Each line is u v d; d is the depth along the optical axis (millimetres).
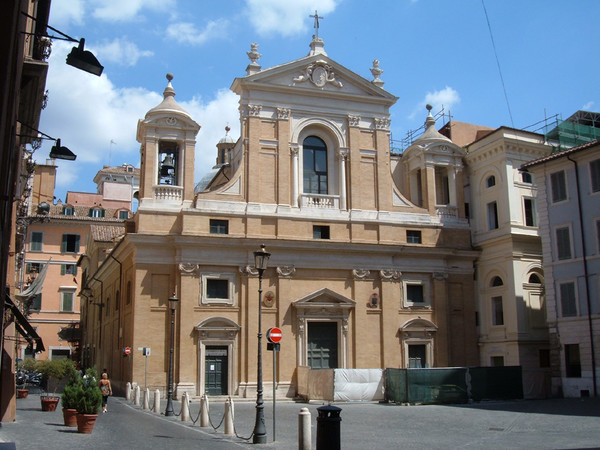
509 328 41188
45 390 36719
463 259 44094
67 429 20812
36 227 71188
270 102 41688
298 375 38469
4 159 11086
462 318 43500
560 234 38250
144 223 38469
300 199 41250
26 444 16984
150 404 33406
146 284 37812
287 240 39688
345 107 43281
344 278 41156
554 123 45625
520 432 21219
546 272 38750
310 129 42906
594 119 49344
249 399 37188
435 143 44562
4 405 22188
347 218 41750
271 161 41125
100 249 56719
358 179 42625
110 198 86188
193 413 28922
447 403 34781
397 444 18609
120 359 42219
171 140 40031
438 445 18297
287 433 21469
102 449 16641
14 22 9406
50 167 68938
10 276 22703
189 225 38562
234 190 40188
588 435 19922
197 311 37969
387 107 44281
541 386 40344
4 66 9188
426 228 43406
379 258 41875
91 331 60000
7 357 22438
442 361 41844
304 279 40219
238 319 38688
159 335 37562
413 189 45938
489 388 36250
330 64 43219
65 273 71250
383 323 41094
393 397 35531
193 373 37250
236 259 39156
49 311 70125
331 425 14586
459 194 44875
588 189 36875
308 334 40062
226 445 18297
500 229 42688
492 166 43812
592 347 35562
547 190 39344
